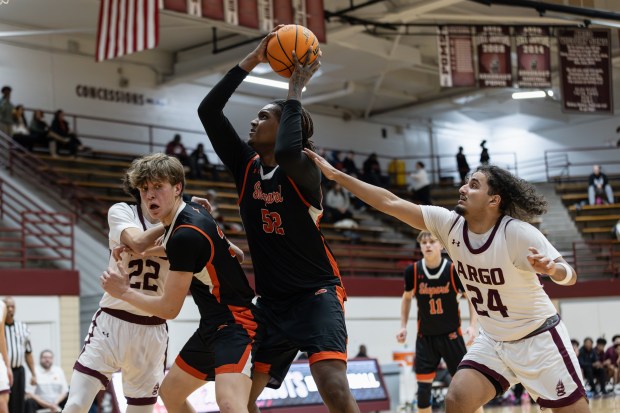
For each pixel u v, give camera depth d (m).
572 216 27.59
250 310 4.66
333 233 23.70
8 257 16.30
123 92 23.47
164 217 4.56
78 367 5.62
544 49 19.66
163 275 5.59
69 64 22.36
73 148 20.62
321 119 29.45
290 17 14.89
